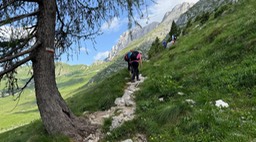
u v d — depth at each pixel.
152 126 9.99
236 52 15.52
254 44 15.04
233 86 11.88
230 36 18.52
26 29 10.96
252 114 9.03
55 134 10.68
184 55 22.09
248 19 20.33
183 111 10.25
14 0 10.01
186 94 12.77
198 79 14.41
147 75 20.84
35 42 11.38
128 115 12.04
